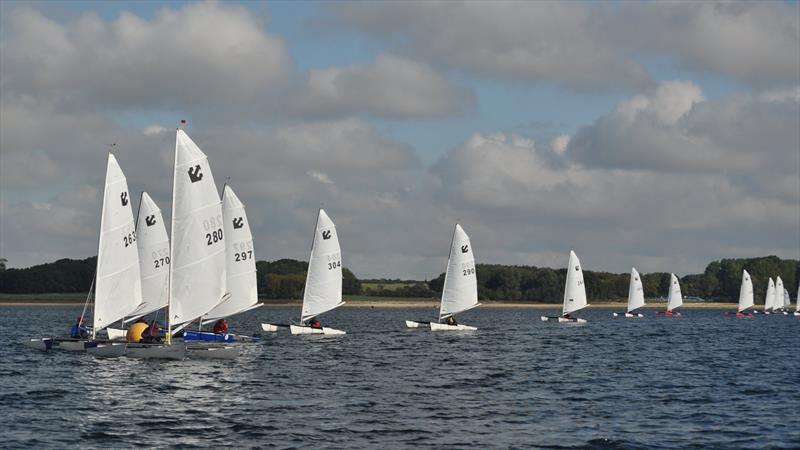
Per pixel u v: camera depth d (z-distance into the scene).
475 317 186.88
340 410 38.59
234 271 77.06
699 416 37.59
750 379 52.06
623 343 88.62
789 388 47.34
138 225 67.50
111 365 55.47
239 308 77.19
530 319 170.62
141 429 33.66
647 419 36.75
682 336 104.06
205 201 59.69
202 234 59.59
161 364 56.56
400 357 66.94
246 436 32.47
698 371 57.38
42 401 40.28
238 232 77.25
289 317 176.75
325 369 56.44
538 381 50.81
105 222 60.12
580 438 32.53
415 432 33.47
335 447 30.66
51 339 66.69
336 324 139.62
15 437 31.91
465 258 102.12
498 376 53.44
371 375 53.16
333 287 90.12
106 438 31.94
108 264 60.31
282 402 40.88
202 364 57.38
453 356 68.75
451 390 46.19
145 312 67.56
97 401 40.38
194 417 36.41
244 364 58.34
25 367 54.06
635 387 47.97
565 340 93.00
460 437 32.59
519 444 31.42
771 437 32.81
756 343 89.81
